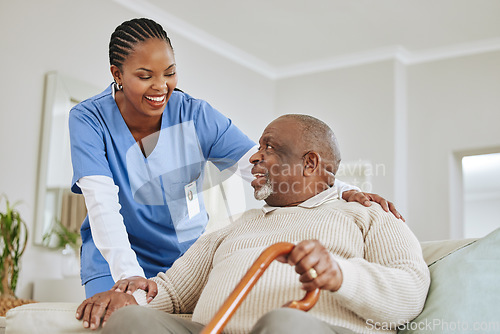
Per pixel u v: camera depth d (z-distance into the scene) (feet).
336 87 19.33
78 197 13.12
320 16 16.51
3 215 11.09
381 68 18.58
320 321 3.30
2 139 12.10
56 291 12.00
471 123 17.80
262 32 17.58
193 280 4.74
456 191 18.28
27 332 4.06
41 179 12.58
